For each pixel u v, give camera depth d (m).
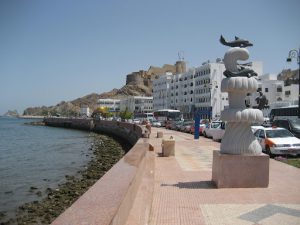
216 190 10.04
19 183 20.78
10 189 19.05
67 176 22.75
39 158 33.31
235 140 10.31
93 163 28.61
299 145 19.16
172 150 18.97
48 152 38.81
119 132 64.19
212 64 88.62
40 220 13.25
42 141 55.59
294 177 12.30
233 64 10.53
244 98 10.49
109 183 5.06
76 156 34.81
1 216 13.99
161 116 76.56
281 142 19.27
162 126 70.25
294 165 15.59
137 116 124.62
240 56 10.48
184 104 104.00
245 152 10.27
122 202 4.10
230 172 10.21
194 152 21.09
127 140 51.88
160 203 8.64
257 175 10.24
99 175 22.42
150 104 152.12
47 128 108.00
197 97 95.88
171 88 114.38
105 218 3.34
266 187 10.26
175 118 73.38
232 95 10.48
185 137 36.44
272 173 13.27
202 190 10.08
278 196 9.27
